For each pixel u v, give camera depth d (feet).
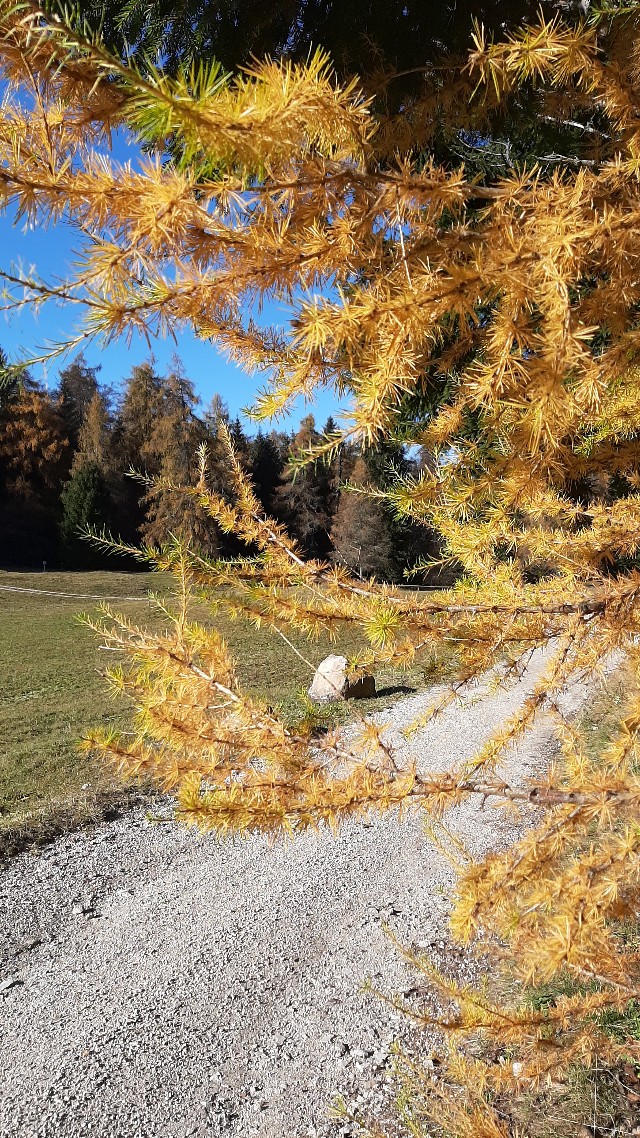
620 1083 8.23
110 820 20.25
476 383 2.71
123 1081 10.50
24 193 2.03
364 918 14.66
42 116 2.09
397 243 2.68
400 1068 10.15
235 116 1.89
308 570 4.22
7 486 141.18
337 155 2.32
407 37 6.22
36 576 110.93
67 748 26.73
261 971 13.06
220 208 2.21
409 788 4.28
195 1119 9.77
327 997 12.18
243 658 42.70
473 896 4.44
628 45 3.10
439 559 4.69
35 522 142.41
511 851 4.69
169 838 19.01
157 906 15.66
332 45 6.28
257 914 15.08
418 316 2.44
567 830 4.38
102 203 2.05
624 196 2.55
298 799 4.21
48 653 51.80
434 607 4.02
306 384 2.74
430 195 2.50
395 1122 9.18
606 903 4.16
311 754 4.45
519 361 2.60
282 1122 9.56
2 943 14.38
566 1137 7.81
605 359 3.09
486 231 2.61
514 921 4.57
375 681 36.19
